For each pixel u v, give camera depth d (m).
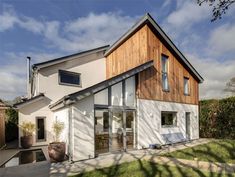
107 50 15.84
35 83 14.00
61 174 6.74
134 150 10.99
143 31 13.05
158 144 11.92
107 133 10.15
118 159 8.71
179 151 10.67
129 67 13.95
